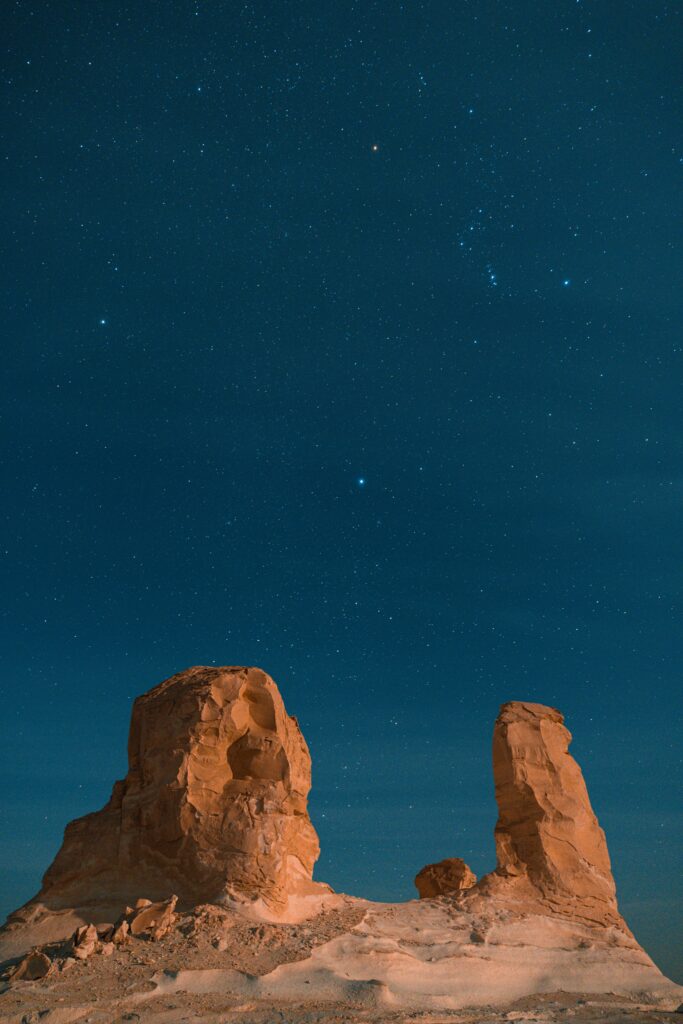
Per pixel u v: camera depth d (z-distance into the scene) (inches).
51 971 737.0
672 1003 842.2
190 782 908.0
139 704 983.0
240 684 951.6
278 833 898.1
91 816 945.5
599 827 1027.9
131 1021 652.1
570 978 852.6
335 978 753.6
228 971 744.3
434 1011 728.3
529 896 967.0
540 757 1040.2
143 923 820.6
